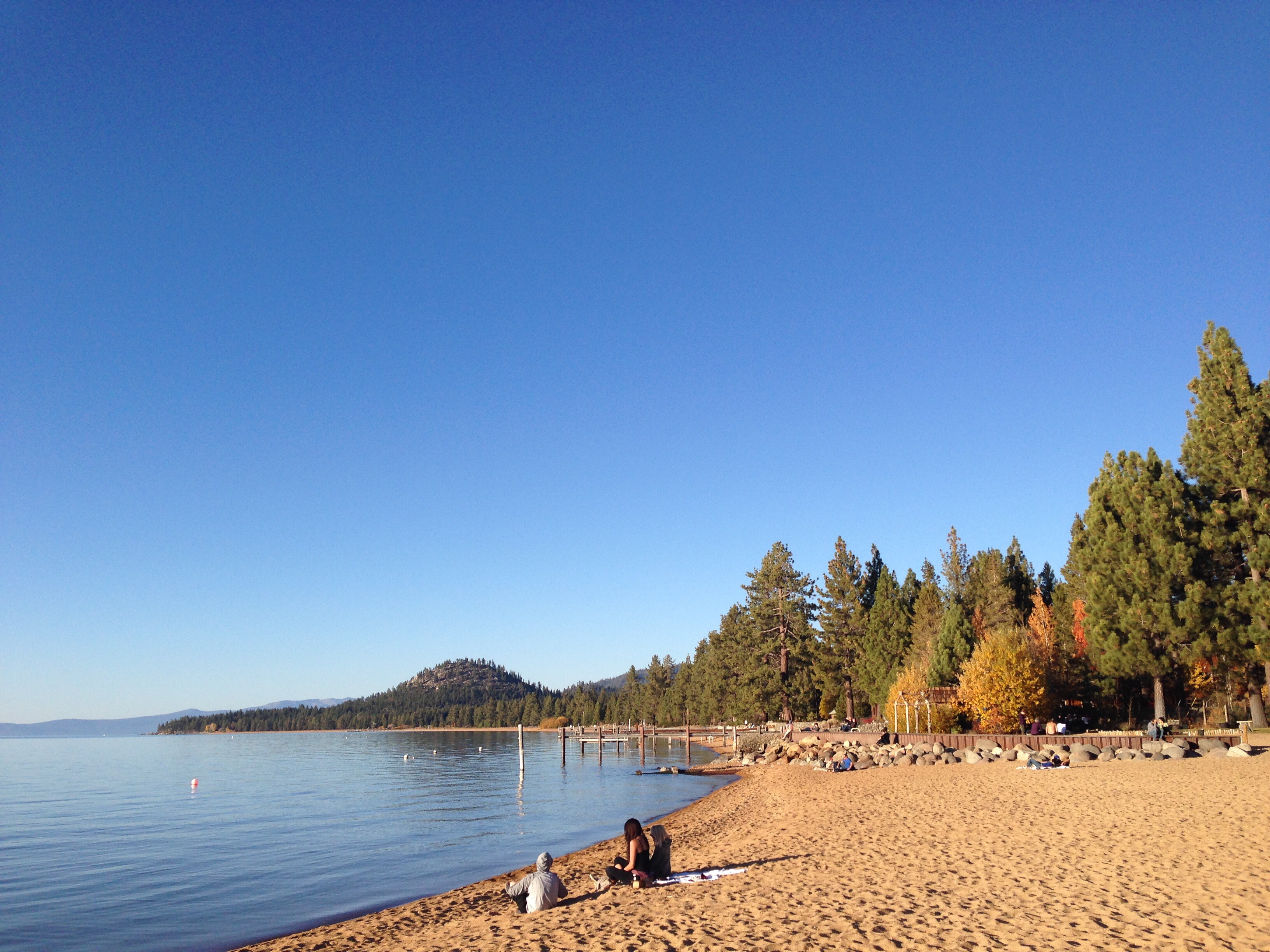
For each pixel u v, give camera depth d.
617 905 13.88
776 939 10.57
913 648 68.25
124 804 57.66
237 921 22.34
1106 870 13.54
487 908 21.12
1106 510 41.22
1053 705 45.72
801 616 83.56
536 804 49.94
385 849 34.12
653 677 164.25
